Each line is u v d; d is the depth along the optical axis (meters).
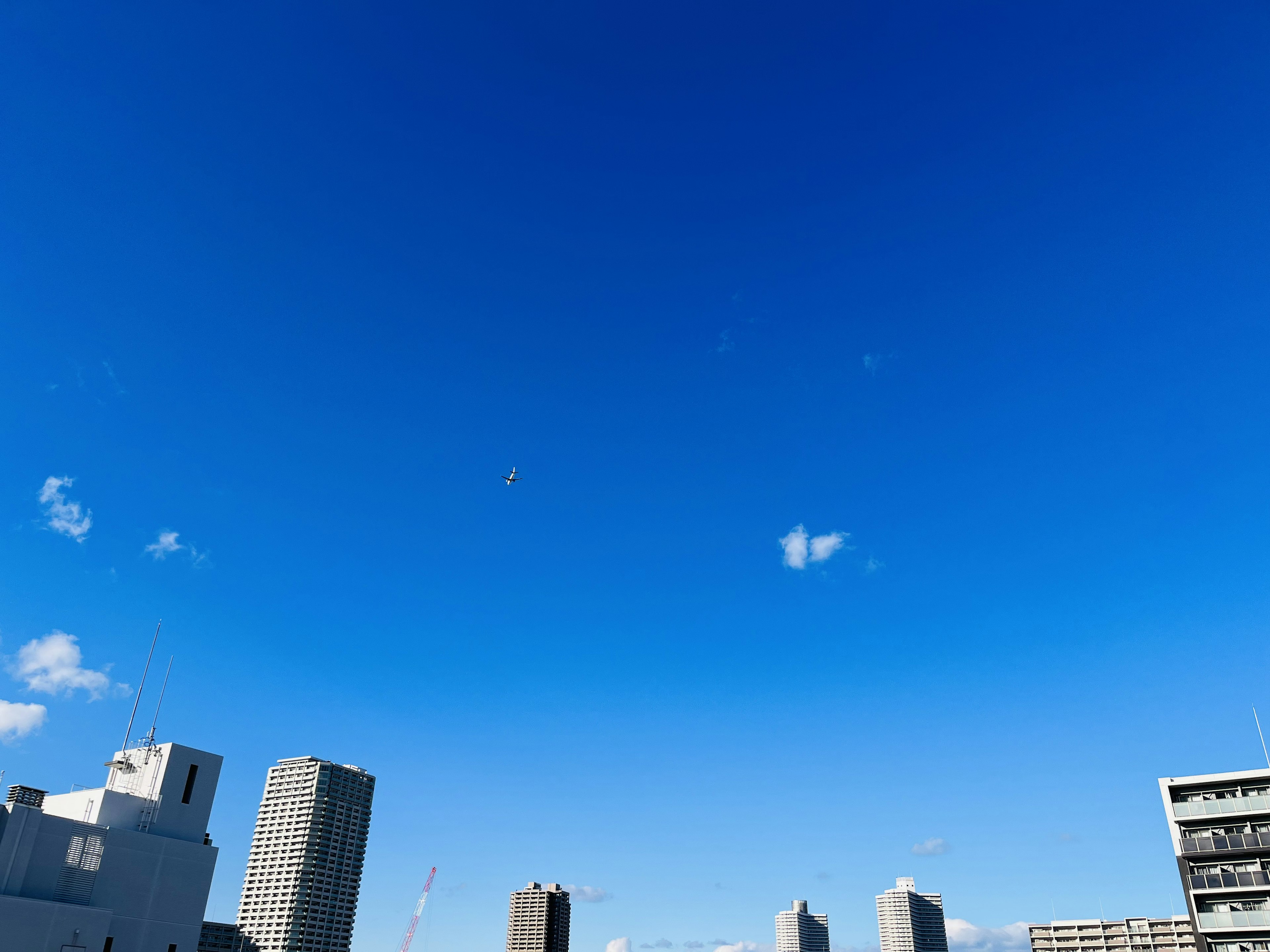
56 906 79.12
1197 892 92.12
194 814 100.12
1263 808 91.81
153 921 89.38
